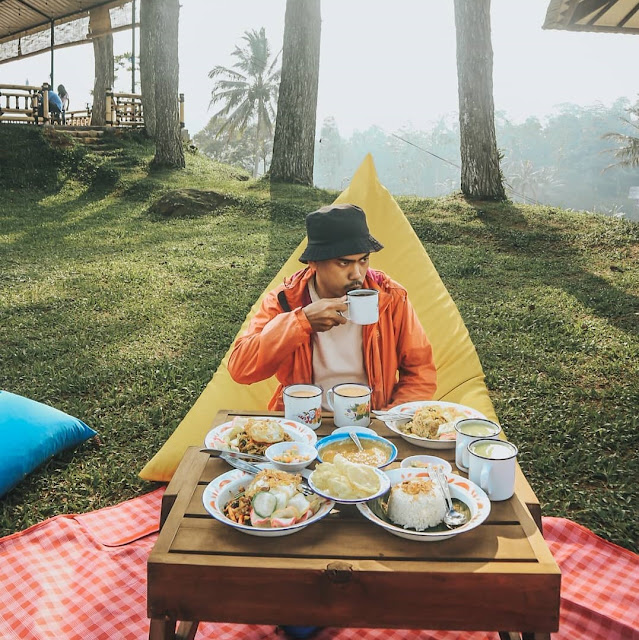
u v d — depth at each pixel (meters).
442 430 2.20
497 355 5.64
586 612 2.50
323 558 1.59
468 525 1.63
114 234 11.27
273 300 2.72
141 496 3.47
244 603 1.56
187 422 3.61
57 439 3.81
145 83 18.91
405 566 1.54
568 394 4.82
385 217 4.49
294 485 1.77
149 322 6.78
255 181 15.79
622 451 3.99
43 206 13.52
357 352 2.71
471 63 12.41
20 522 3.25
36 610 2.55
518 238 10.14
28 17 20.50
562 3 6.36
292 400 2.29
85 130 18.52
